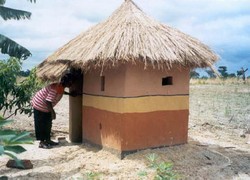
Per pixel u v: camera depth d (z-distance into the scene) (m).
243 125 11.16
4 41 10.42
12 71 9.40
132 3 7.69
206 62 6.96
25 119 11.95
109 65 6.48
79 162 6.55
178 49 6.67
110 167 6.15
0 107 9.61
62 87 7.89
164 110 7.07
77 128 8.38
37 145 7.95
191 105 15.98
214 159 6.75
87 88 7.81
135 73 6.66
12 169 6.21
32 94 9.67
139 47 6.31
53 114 7.77
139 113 6.75
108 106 6.99
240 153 7.48
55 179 5.71
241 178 5.85
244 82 30.38
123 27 6.87
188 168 6.16
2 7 10.46
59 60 7.55
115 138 6.77
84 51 6.88
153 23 7.32
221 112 13.80
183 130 7.36
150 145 6.93
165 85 7.09
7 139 2.93
